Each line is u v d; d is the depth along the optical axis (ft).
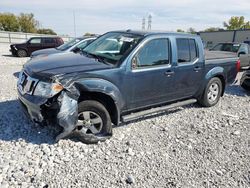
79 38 33.27
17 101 19.31
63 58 14.75
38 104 11.87
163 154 12.71
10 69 36.76
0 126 14.65
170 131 15.49
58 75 12.11
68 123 12.01
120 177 10.71
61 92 11.89
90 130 13.34
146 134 14.88
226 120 17.80
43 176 10.43
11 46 62.34
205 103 20.11
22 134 13.76
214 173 11.32
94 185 10.10
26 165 11.04
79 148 12.73
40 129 14.32
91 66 13.33
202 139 14.61
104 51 15.38
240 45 44.65
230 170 11.62
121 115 14.75
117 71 13.53
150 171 11.25
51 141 13.10
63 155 11.99
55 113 12.03
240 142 14.42
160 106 16.80
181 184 10.46
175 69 16.33
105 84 13.06
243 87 26.89
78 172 10.85
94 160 11.82
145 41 14.80
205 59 19.21
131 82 14.16
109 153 12.47
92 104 13.02
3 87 23.94
